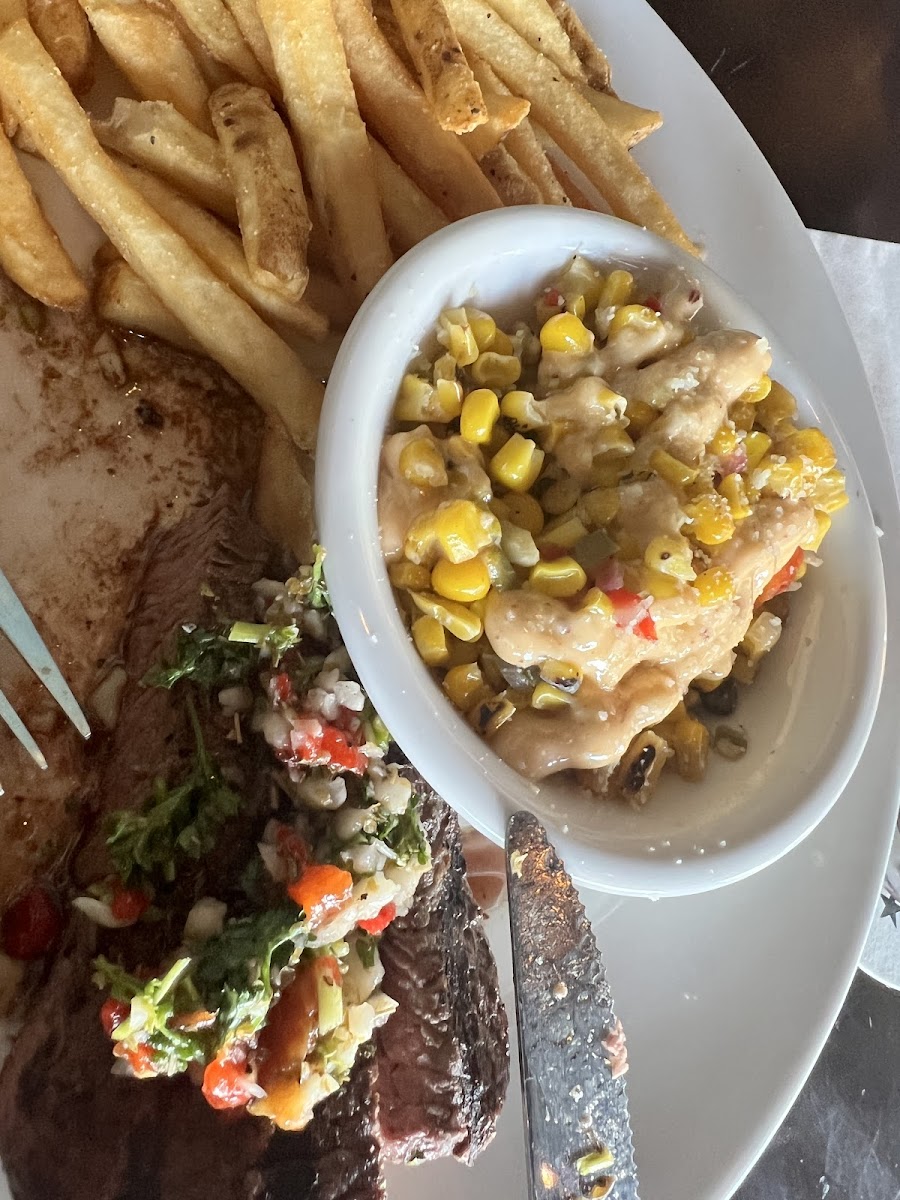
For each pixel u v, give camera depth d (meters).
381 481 0.18
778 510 0.19
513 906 0.17
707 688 0.21
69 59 0.20
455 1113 0.18
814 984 0.23
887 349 0.29
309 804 0.17
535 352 0.20
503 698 0.18
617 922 0.22
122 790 0.18
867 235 0.31
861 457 0.26
